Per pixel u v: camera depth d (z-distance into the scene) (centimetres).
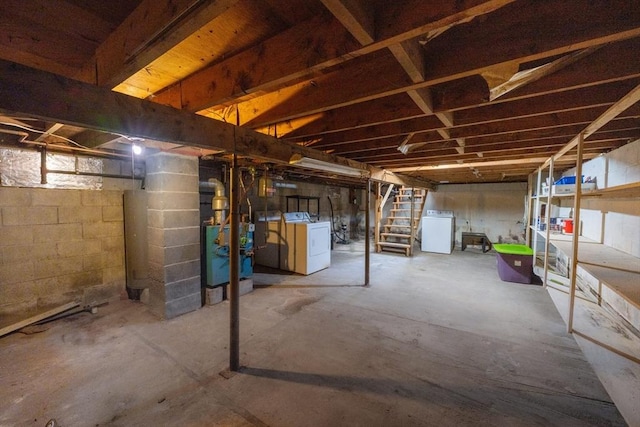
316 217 724
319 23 118
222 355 237
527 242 596
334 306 349
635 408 176
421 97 165
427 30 96
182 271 320
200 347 249
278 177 535
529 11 111
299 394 191
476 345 254
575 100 179
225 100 157
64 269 308
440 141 287
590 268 231
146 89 190
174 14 94
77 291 318
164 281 304
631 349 245
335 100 168
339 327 291
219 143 190
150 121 149
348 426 165
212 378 207
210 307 342
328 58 116
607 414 171
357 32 100
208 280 362
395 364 226
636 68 126
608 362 226
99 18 117
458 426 164
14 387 194
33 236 287
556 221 489
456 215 812
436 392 193
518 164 443
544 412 174
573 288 272
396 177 558
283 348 250
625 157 294
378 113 211
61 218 305
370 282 452
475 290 411
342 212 889
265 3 111
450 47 128
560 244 354
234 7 113
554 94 185
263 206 603
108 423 165
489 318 313
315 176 607
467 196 797
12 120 208
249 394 191
